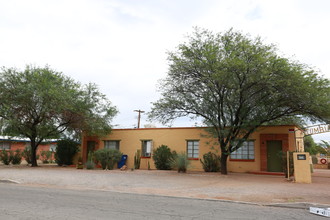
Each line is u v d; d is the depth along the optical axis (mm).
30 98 21422
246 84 15922
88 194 10281
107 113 25781
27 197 9109
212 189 11898
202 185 13234
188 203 8789
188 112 19031
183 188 12227
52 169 21344
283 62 15070
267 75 15016
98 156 22906
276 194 10578
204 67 16406
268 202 9148
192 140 22906
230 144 17812
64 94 21969
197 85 17750
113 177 16109
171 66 17688
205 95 17859
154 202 8805
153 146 24406
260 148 20219
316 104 15297
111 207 7715
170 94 18844
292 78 14953
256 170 20094
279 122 19734
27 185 12805
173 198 9797
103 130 25312
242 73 15719
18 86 21359
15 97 21312
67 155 27250
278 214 7383
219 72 15289
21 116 22391
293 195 10352
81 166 23203
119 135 26250
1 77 21812
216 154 21484
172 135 23812
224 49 16672
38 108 22266
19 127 22531
